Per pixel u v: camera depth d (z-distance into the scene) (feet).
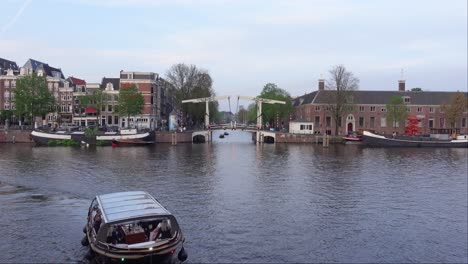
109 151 177.78
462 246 58.03
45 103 245.45
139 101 258.78
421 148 228.63
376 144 236.84
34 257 49.80
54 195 82.23
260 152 185.26
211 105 304.91
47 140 208.74
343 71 306.76
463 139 238.48
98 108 266.77
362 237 60.34
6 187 89.56
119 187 91.25
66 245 53.78
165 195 83.66
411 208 77.92
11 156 149.89
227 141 288.71
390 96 317.22
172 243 44.68
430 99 316.19
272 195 85.51
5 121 280.31
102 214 46.03
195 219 66.59
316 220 67.87
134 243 44.14
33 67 298.15
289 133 261.03
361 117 309.22
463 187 99.09
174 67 292.61
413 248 56.80
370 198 85.10
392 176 114.73
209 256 51.19
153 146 213.46
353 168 130.11
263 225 64.28
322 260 51.47
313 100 310.65
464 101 283.79
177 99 293.43
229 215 69.36
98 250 43.96
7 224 62.08
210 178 104.94
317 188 94.02
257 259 50.90
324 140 230.27
